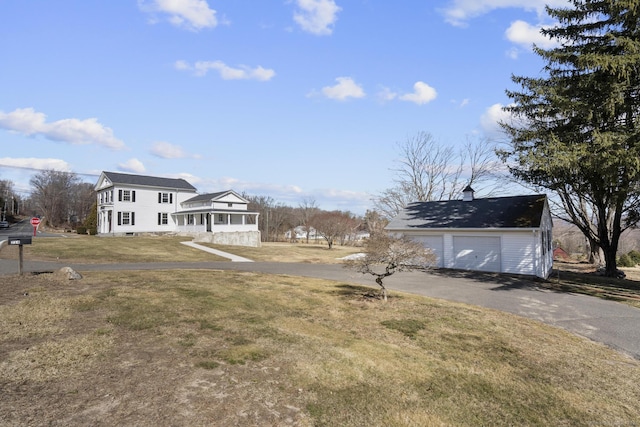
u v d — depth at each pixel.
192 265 17.88
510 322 8.61
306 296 10.48
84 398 3.84
